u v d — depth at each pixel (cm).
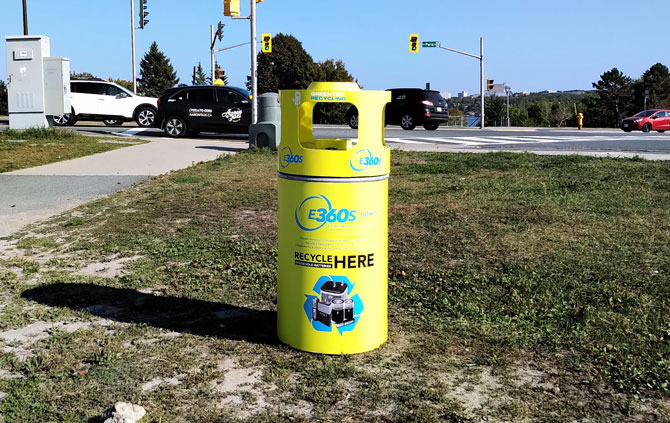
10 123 2203
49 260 668
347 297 420
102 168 1359
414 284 582
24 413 352
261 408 359
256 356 426
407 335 465
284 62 7669
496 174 1219
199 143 2012
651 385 384
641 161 1377
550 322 485
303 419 347
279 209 436
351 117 3162
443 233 764
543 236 740
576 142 2281
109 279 601
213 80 4372
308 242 417
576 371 406
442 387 382
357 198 411
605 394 376
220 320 495
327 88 402
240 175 1232
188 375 399
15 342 453
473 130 3284
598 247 691
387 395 372
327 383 387
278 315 450
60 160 1500
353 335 426
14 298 547
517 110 11506
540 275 597
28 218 873
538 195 991
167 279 602
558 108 10562
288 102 414
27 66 2172
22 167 1372
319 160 406
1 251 707
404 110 3125
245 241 740
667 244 700
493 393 377
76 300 542
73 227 816
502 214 856
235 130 2222
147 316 505
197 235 771
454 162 1410
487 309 516
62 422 343
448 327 479
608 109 10019
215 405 361
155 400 366
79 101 2719
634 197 965
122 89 2780
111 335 464
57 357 425
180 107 2245
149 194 1038
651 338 450
